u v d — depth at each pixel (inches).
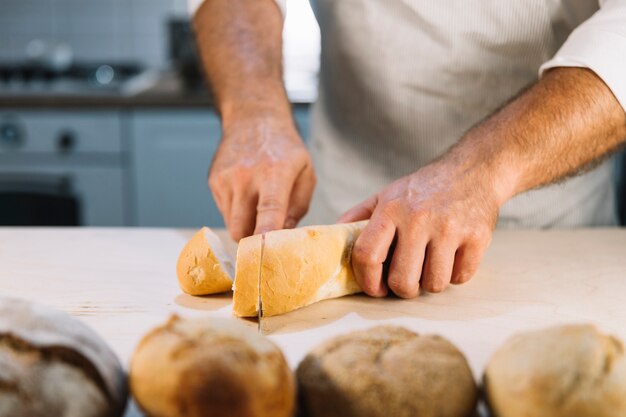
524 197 36.0
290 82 69.0
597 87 24.5
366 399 12.8
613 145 25.5
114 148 65.8
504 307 22.7
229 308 22.4
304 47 81.3
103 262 26.6
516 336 13.6
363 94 37.2
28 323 12.5
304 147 28.5
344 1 35.8
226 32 34.5
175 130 65.4
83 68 83.2
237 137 28.7
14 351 11.9
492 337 20.4
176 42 72.2
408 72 35.5
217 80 33.1
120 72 83.1
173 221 67.8
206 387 11.6
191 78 69.7
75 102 64.4
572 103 24.5
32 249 28.1
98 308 22.3
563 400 12.0
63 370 12.0
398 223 22.4
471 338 20.3
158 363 12.2
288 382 12.5
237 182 27.1
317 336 20.4
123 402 12.8
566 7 32.6
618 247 28.9
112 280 24.8
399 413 12.8
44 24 86.7
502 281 24.9
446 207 22.3
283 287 21.2
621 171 56.6
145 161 66.2
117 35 87.4
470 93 35.3
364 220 24.4
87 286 24.2
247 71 32.4
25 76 78.1
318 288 22.0
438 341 14.3
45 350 12.1
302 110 63.1
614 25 24.9
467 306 22.7
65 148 65.6
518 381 12.4
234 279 22.7
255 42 33.9
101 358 12.7
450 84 35.3
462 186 23.0
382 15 35.0
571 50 25.5
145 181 66.7
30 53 86.9
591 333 12.7
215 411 11.6
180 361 12.0
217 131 65.5
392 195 23.1
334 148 39.6
